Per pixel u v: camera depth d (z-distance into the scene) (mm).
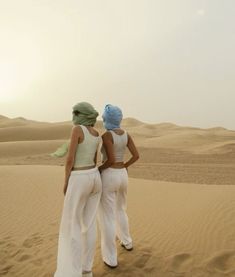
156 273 4609
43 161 26594
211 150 33500
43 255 5590
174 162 25000
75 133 4195
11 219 7926
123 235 5184
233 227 5488
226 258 4789
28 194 10211
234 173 19375
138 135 68312
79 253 4188
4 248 6070
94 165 4379
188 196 8742
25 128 56719
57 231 6809
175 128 101875
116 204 5070
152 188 10633
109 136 4582
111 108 4672
